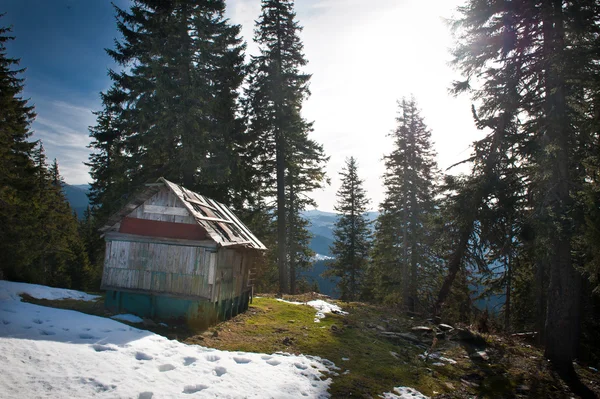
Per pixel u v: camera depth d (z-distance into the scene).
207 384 5.78
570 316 10.12
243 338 9.27
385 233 25.30
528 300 17.95
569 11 9.48
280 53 22.38
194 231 10.26
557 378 9.48
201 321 9.88
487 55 11.66
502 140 11.16
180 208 10.45
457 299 16.81
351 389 6.97
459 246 12.98
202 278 10.01
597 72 9.30
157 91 16.23
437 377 8.64
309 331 10.79
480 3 11.30
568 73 9.53
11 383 4.51
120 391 4.92
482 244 12.16
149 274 10.26
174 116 16.77
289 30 22.48
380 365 8.72
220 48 19.00
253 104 21.75
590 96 9.57
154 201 10.62
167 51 16.92
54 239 24.73
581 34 9.57
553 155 9.58
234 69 19.77
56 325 7.46
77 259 30.45
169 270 10.18
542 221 9.41
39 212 21.53
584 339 15.04
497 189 11.13
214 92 18.61
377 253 27.66
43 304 10.62
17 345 5.71
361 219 33.91
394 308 17.42
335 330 11.22
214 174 18.20
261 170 22.77
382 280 25.30
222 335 9.28
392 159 24.36
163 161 18.44
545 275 14.46
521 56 11.37
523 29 11.37
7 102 18.28
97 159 23.66
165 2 17.67
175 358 6.72
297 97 22.47
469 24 11.76
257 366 7.14
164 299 10.19
